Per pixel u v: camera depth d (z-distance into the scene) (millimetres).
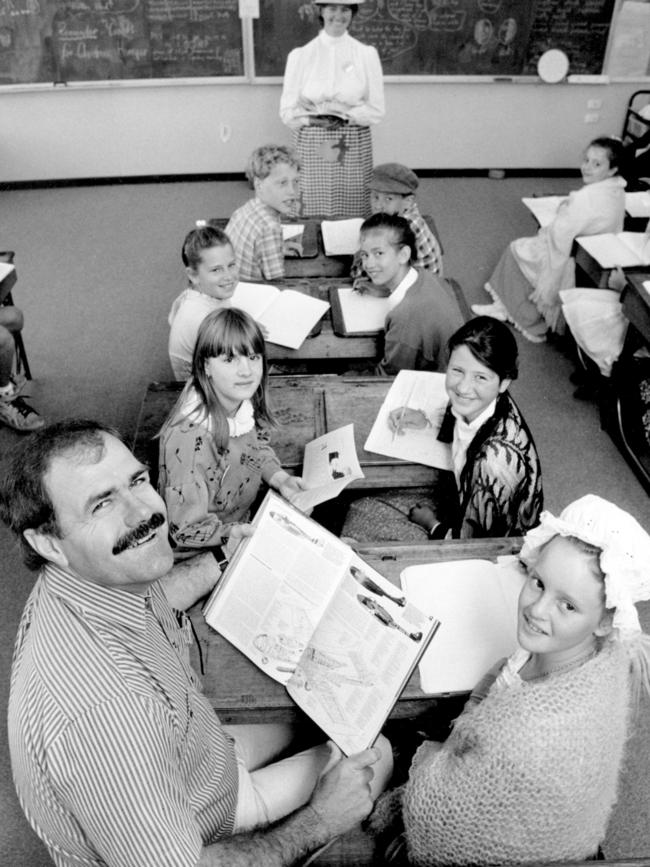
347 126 4000
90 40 4816
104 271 4398
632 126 5199
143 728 913
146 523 983
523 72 5164
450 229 4891
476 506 1727
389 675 1292
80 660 929
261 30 4863
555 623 1027
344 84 3900
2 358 2979
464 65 5117
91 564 965
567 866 1000
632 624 991
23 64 4859
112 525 955
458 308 2555
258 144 5371
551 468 2961
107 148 5309
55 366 3582
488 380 1672
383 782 1419
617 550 973
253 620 1367
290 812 1245
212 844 1039
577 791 985
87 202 5219
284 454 1963
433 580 1477
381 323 2500
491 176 5605
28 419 3121
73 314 3996
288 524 1438
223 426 1729
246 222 2781
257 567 1411
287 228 3184
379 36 4969
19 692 929
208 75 5039
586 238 3307
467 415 1764
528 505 1713
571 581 999
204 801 1112
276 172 2682
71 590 980
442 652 1352
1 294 2916
